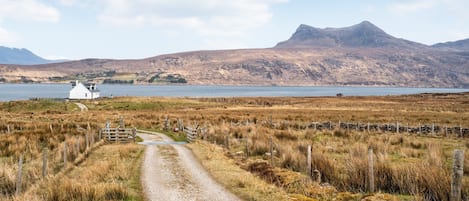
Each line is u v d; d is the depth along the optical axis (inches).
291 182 601.6
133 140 1416.1
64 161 748.6
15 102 3553.2
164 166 791.1
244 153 991.6
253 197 519.2
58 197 477.4
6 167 678.5
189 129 1433.3
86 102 4178.2
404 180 538.0
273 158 865.5
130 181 627.2
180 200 506.3
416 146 1073.5
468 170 644.1
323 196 521.0
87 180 568.4
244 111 3253.0
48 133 1264.8
